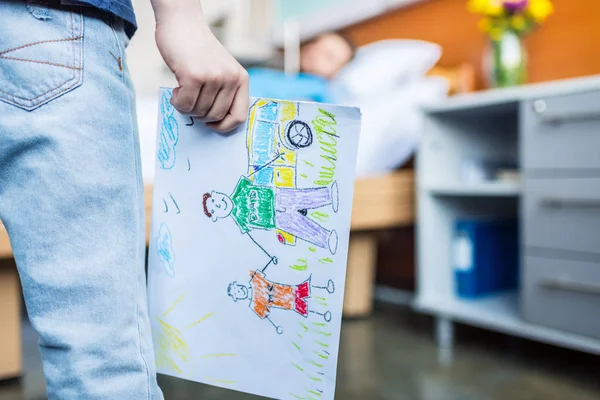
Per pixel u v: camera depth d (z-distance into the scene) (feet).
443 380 3.89
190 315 1.77
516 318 4.31
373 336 5.05
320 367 1.64
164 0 1.43
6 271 4.00
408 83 5.78
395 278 6.74
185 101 1.47
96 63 1.32
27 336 5.16
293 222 1.65
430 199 5.07
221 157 1.71
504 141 5.65
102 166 1.31
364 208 5.01
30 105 1.25
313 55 7.59
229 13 7.65
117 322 1.32
